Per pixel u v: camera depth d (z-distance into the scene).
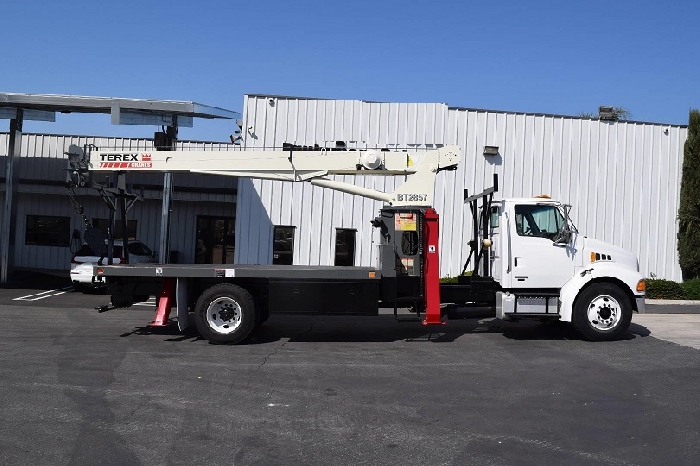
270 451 5.63
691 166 19.88
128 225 26.38
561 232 11.51
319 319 14.22
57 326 12.55
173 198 25.47
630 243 20.25
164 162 12.10
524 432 6.26
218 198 25.66
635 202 20.31
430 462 5.42
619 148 20.30
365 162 11.83
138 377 8.30
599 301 11.38
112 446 5.69
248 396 7.45
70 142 26.22
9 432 6.04
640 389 7.96
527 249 11.51
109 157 12.08
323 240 19.61
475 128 19.88
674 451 5.74
